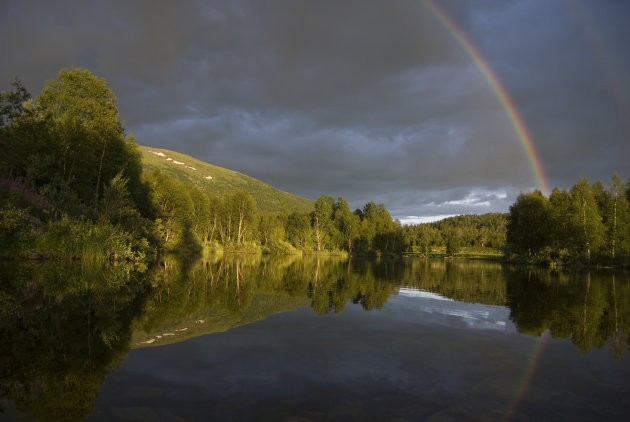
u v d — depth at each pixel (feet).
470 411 14.52
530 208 197.57
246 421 13.10
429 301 46.14
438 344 24.97
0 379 16.83
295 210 329.11
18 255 74.49
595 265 161.68
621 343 25.99
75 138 112.47
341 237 332.60
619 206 167.63
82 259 84.02
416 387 17.03
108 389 15.92
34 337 23.70
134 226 102.47
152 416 13.34
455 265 165.99
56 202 90.48
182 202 190.08
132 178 148.97
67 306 34.19
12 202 77.87
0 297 37.17
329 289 57.41
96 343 22.94
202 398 15.15
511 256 204.64
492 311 39.45
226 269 96.17
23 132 98.58
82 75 136.77
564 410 14.85
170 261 117.39
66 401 14.55
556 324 32.73
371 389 16.66
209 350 22.27
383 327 30.04
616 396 16.39
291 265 133.59
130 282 55.52
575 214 169.99
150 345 23.03
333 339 25.67
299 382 17.30
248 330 27.84
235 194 292.20
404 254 395.14
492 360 21.53
